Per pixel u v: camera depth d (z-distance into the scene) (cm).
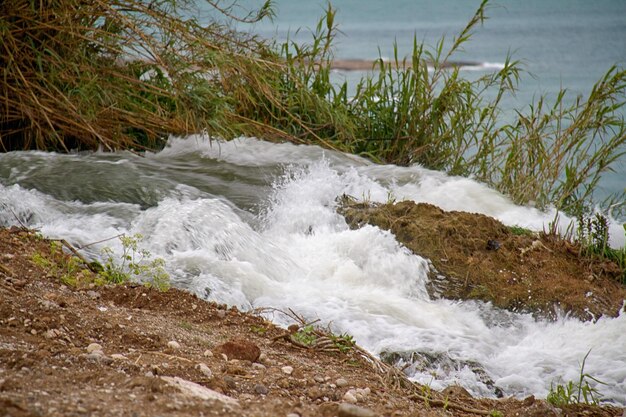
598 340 1098
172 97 1631
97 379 629
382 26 14562
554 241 1316
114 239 1176
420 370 1002
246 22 1797
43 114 1540
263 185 1477
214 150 1642
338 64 4669
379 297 1159
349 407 627
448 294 1198
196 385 661
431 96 1823
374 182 1514
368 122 1844
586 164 1659
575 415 849
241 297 1090
